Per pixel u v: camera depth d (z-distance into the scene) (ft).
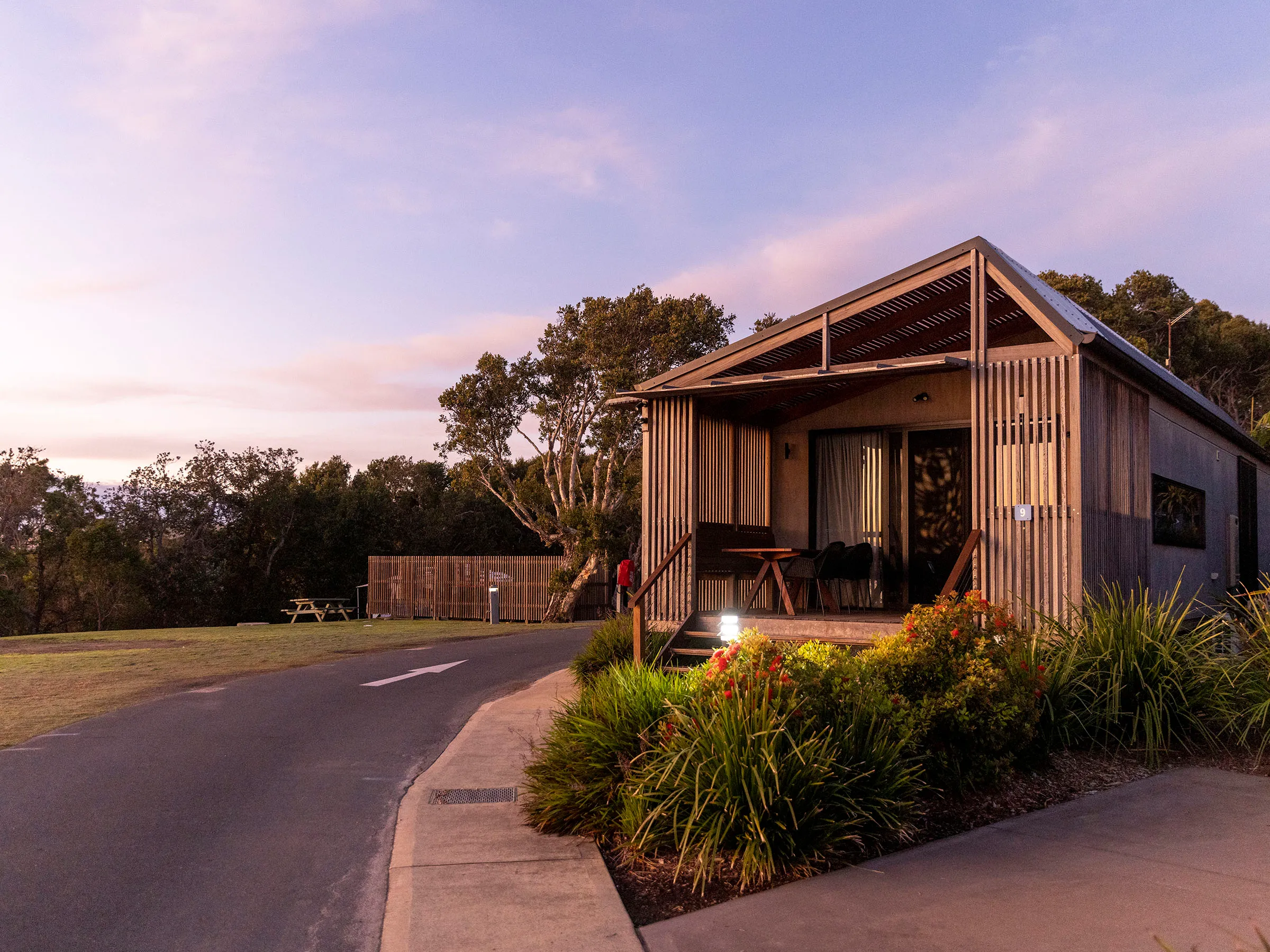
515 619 95.35
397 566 101.86
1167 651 26.30
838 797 17.51
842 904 15.30
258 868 17.84
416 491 160.25
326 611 101.71
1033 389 31.35
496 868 17.40
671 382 38.24
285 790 23.71
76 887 16.76
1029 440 31.30
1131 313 131.13
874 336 38.47
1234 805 20.72
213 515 119.96
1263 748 24.52
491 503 156.97
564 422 97.25
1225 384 145.89
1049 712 24.36
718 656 20.45
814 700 19.33
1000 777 21.94
